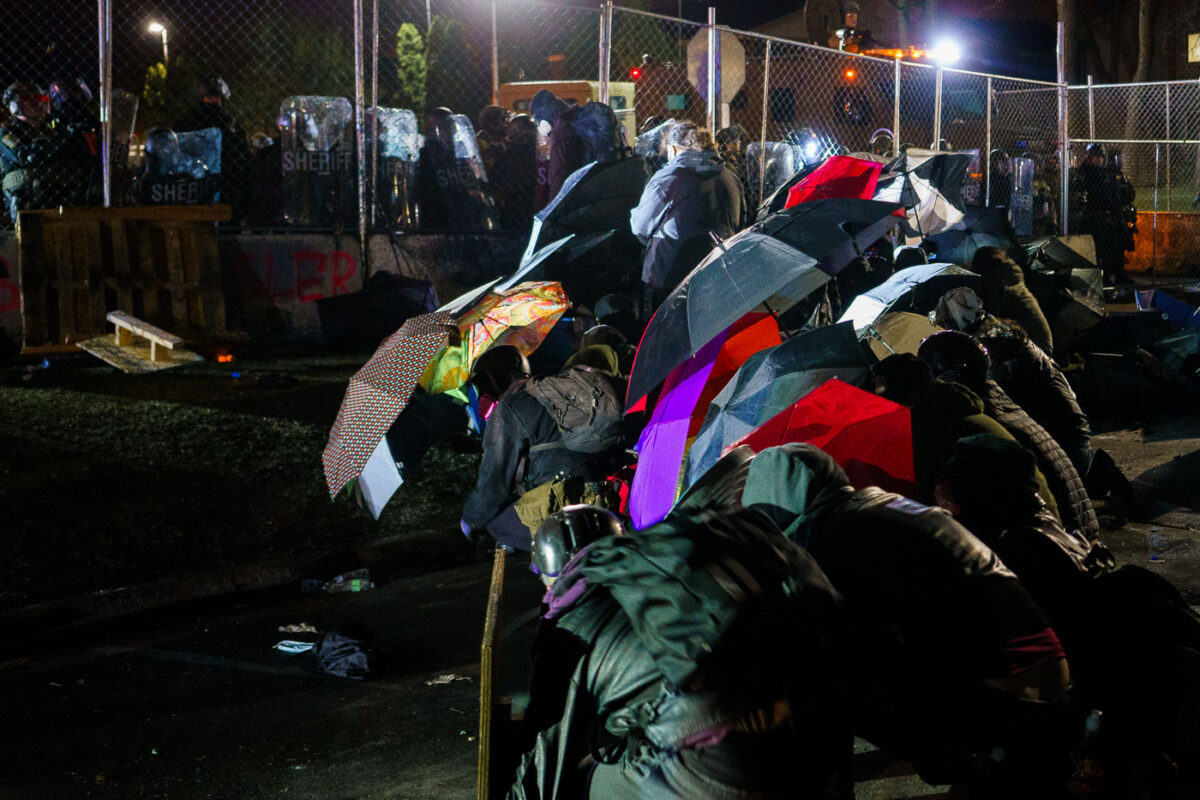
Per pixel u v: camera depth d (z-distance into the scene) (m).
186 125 12.66
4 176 12.06
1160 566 6.18
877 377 4.14
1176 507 7.36
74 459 7.70
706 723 2.20
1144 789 2.99
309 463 7.86
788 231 4.05
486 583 6.26
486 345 5.66
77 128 11.87
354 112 12.88
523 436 4.66
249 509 7.02
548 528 2.66
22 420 8.59
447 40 18.17
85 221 11.43
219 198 12.55
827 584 2.36
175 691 4.86
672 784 2.22
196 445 8.12
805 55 18.34
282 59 19.56
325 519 6.98
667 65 18.34
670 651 2.21
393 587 6.23
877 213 4.07
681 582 2.25
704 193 8.66
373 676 4.98
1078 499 4.03
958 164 9.62
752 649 2.21
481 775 2.54
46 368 10.76
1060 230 17.84
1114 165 18.86
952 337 4.30
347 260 12.64
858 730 2.75
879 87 18.33
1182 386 10.44
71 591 5.78
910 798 3.66
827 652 2.34
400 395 4.59
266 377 10.13
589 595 2.38
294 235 12.48
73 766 4.16
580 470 4.61
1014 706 2.70
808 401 3.67
